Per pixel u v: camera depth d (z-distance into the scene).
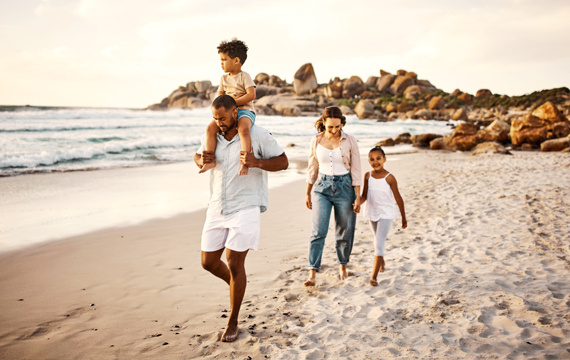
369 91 95.44
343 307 3.30
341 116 3.70
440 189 8.58
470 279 3.78
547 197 6.98
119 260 4.49
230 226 2.76
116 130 24.55
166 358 2.54
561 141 16.83
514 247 4.63
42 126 23.53
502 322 2.94
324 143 3.84
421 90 97.31
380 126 43.94
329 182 3.78
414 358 2.50
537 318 2.96
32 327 2.92
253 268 4.28
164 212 6.92
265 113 67.56
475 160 14.39
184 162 14.34
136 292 3.61
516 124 19.59
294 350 2.62
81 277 3.96
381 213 3.79
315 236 3.83
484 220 5.86
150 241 5.25
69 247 4.95
